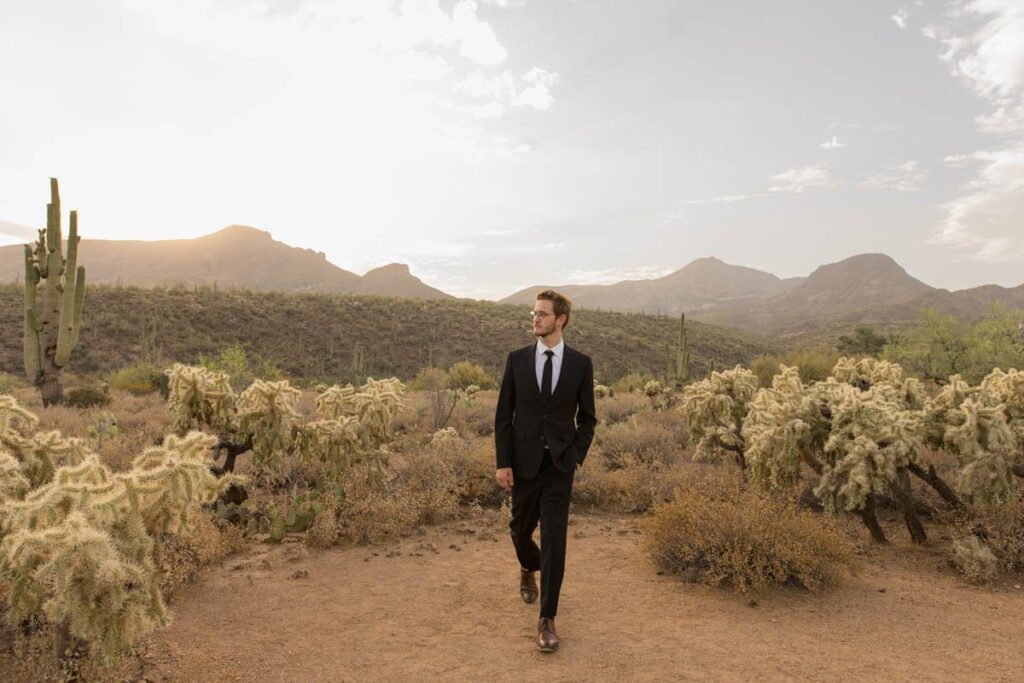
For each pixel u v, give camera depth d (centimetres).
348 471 675
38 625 309
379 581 469
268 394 650
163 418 1287
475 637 365
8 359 4366
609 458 970
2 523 282
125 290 6831
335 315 7288
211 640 358
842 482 571
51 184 1612
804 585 461
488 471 773
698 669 326
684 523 503
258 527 596
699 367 7300
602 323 8800
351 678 313
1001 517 539
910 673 326
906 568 511
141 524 280
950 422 566
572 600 430
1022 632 385
